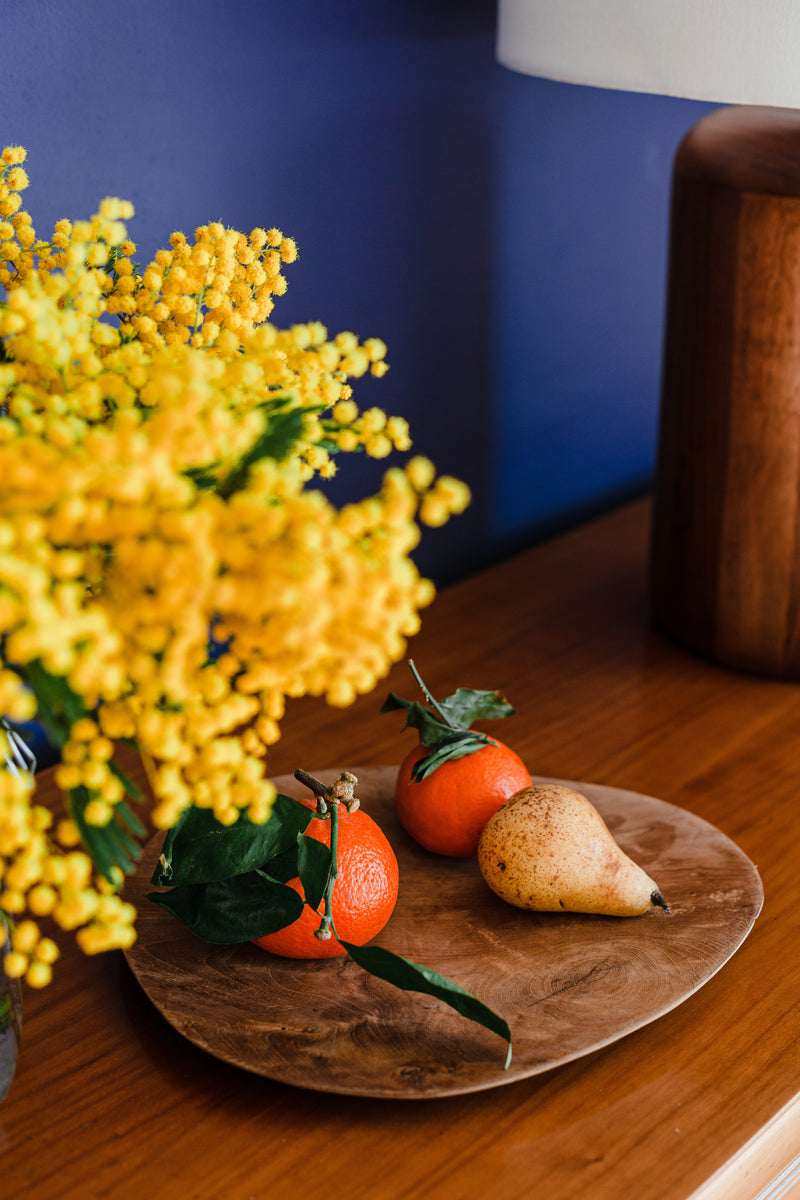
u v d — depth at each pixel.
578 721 1.10
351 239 1.16
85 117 1.01
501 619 1.24
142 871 0.91
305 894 0.83
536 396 1.35
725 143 1.07
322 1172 0.78
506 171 1.25
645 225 1.41
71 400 0.71
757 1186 0.80
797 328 1.05
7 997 0.81
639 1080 0.82
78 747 0.69
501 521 1.36
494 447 1.33
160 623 0.67
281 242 0.82
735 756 1.06
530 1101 0.81
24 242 0.80
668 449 1.16
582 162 1.31
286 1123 0.80
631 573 1.32
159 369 0.72
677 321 1.12
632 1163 0.78
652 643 1.20
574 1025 0.82
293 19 1.08
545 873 0.87
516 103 1.24
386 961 0.79
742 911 0.89
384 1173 0.78
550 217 1.30
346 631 0.67
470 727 1.09
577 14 1.00
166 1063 0.83
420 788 0.92
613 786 1.03
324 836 0.85
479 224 1.25
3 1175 0.78
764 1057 0.83
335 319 1.17
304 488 1.19
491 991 0.84
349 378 1.19
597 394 1.42
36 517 0.65
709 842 0.94
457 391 1.28
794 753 1.06
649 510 1.46
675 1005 0.83
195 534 0.64
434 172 1.20
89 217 1.02
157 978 0.85
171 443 0.65
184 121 1.05
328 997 0.84
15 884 0.68
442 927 0.88
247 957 0.86
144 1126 0.80
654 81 0.98
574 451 1.42
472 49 1.19
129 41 1.01
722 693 1.14
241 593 0.65
